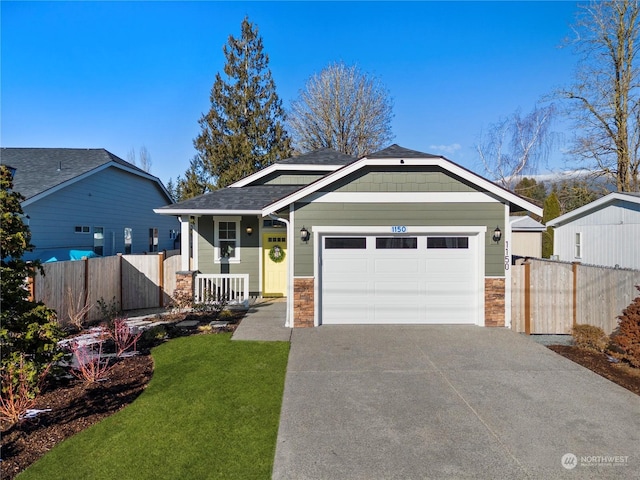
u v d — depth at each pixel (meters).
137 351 7.64
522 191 28.84
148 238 22.95
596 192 23.41
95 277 10.96
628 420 4.91
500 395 5.66
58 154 18.61
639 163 21.97
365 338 8.53
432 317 9.72
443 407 5.29
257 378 6.26
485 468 3.96
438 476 3.84
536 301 8.94
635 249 14.81
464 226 9.48
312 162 15.56
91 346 7.69
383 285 9.71
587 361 7.12
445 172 9.47
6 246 5.44
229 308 11.66
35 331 5.58
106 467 3.92
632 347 6.68
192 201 13.45
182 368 6.69
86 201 16.88
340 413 5.11
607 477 3.81
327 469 3.94
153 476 3.79
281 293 13.96
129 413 5.05
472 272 9.67
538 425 4.80
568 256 19.27
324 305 9.69
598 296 8.30
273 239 13.98
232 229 13.97
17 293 5.56
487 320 9.48
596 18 22.08
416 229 9.52
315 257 9.51
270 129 27.98
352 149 33.16
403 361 7.10
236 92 27.75
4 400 4.98
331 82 32.50
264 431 4.64
